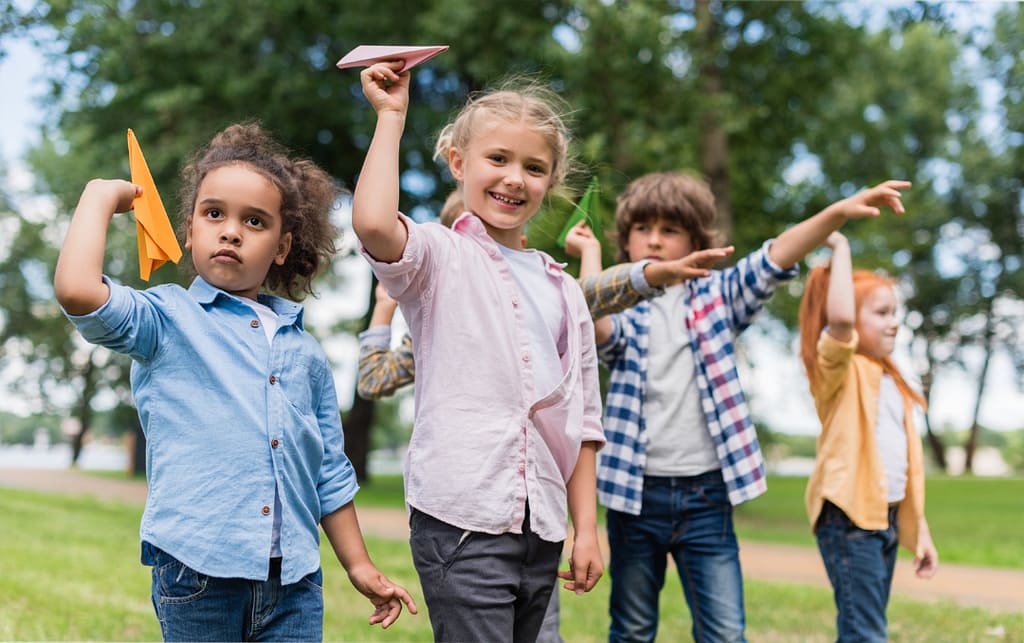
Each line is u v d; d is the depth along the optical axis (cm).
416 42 1324
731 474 320
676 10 1276
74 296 194
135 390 217
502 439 214
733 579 316
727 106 1221
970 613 526
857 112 1633
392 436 5747
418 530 214
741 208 1466
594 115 1152
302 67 1366
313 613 217
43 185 2805
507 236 241
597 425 241
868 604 334
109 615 446
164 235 222
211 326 218
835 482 339
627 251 367
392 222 203
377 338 341
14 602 463
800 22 1352
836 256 350
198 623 204
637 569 325
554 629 295
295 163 251
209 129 1300
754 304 333
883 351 365
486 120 238
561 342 237
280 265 256
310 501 222
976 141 2573
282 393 220
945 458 3250
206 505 205
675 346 334
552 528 219
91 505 1201
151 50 1334
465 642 203
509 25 1180
